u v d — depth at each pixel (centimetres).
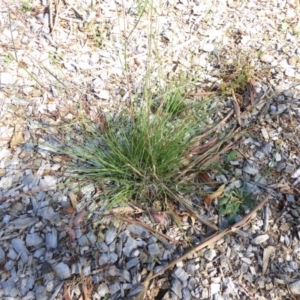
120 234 72
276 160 83
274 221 76
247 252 72
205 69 96
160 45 99
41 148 80
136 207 75
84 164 79
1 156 79
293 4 112
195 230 73
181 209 75
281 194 79
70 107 86
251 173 81
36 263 69
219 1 110
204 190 78
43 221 72
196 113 85
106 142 77
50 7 101
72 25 100
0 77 89
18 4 102
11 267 68
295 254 73
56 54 94
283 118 89
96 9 104
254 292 69
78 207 74
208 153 81
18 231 71
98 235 71
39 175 77
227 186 78
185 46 100
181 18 105
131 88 91
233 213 75
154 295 67
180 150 78
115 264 69
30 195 75
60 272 68
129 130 82
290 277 70
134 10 104
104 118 85
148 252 71
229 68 97
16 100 86
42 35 97
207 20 105
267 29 106
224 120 87
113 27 101
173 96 85
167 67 95
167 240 72
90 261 69
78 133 82
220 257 71
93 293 67
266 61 99
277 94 93
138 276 69
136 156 76
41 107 86
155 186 76
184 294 67
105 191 75
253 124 88
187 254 70
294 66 98
